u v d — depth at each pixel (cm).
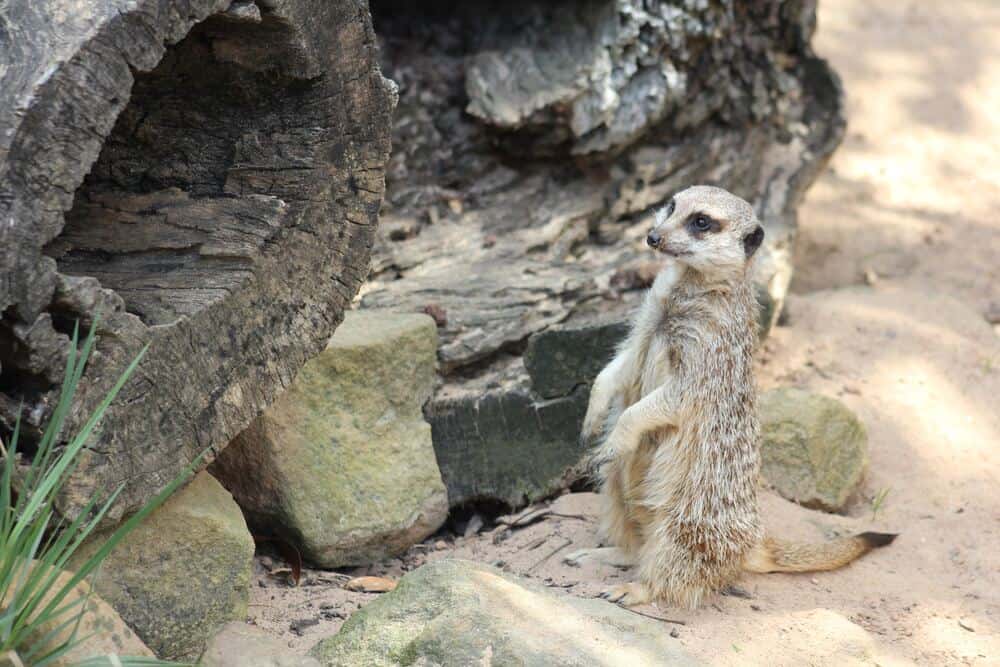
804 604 346
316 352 306
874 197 639
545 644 279
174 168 301
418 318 396
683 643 309
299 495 352
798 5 546
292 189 293
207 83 286
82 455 249
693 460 338
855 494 427
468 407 400
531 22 511
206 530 288
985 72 740
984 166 667
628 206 507
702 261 341
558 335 398
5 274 222
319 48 276
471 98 491
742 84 546
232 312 279
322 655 290
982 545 389
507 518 400
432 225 483
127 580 273
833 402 433
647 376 360
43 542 256
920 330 516
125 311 257
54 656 230
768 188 541
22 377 243
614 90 483
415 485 378
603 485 374
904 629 335
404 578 307
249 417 290
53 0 230
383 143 303
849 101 708
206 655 285
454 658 275
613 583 349
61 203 229
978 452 450
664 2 480
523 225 489
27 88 221
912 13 802
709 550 337
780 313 514
